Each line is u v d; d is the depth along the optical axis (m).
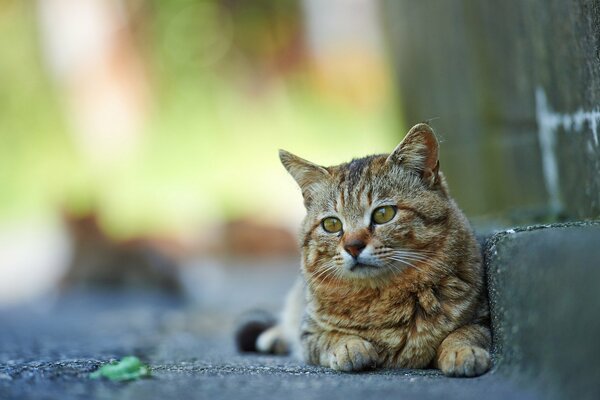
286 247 19.39
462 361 4.77
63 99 22.27
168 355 6.60
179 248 16.39
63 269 15.55
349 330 5.56
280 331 7.02
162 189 21.45
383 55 14.20
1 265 18.02
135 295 14.95
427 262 5.42
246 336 7.16
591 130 5.81
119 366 4.82
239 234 19.36
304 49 25.66
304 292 6.16
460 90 9.75
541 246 4.62
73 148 22.16
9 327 9.88
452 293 5.38
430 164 5.68
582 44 5.80
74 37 22.27
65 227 15.66
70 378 4.71
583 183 6.12
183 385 4.52
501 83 8.36
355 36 25.62
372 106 24.67
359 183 5.64
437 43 10.34
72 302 14.11
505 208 8.72
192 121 23.36
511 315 4.77
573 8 5.89
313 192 5.89
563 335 4.04
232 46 24.95
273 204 21.08
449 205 5.68
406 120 12.22
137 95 22.89
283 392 4.33
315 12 25.53
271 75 25.25
